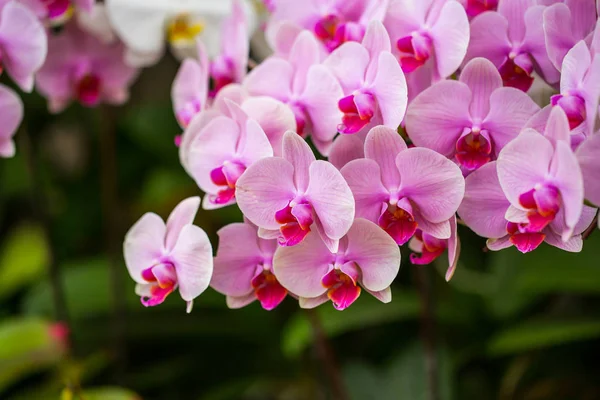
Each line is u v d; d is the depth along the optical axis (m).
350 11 1.16
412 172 1.05
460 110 1.07
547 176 1.01
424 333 1.37
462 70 1.06
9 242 2.00
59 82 1.41
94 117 2.08
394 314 1.45
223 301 1.53
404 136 1.11
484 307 1.55
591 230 1.07
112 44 1.40
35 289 1.73
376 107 1.08
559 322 1.42
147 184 2.04
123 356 1.55
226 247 1.10
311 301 1.08
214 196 1.13
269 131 1.10
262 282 1.11
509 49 1.10
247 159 1.10
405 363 1.52
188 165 1.16
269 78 1.14
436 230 1.07
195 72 1.24
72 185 2.14
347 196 1.02
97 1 1.38
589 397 1.53
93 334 1.60
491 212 1.07
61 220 2.07
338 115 1.11
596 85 1.00
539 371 1.55
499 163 1.02
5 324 1.43
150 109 1.88
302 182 1.05
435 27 1.09
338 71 1.10
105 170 1.58
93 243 2.09
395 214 1.06
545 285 1.40
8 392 1.64
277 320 1.68
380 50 1.08
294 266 1.07
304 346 1.51
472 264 1.56
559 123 0.99
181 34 1.38
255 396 1.83
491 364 1.60
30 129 2.05
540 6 1.07
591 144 0.99
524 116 1.06
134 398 1.40
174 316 1.58
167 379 1.60
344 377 1.56
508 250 1.46
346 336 1.68
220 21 1.39
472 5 1.11
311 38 1.12
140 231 1.12
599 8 1.06
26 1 1.23
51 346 1.41
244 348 1.70
